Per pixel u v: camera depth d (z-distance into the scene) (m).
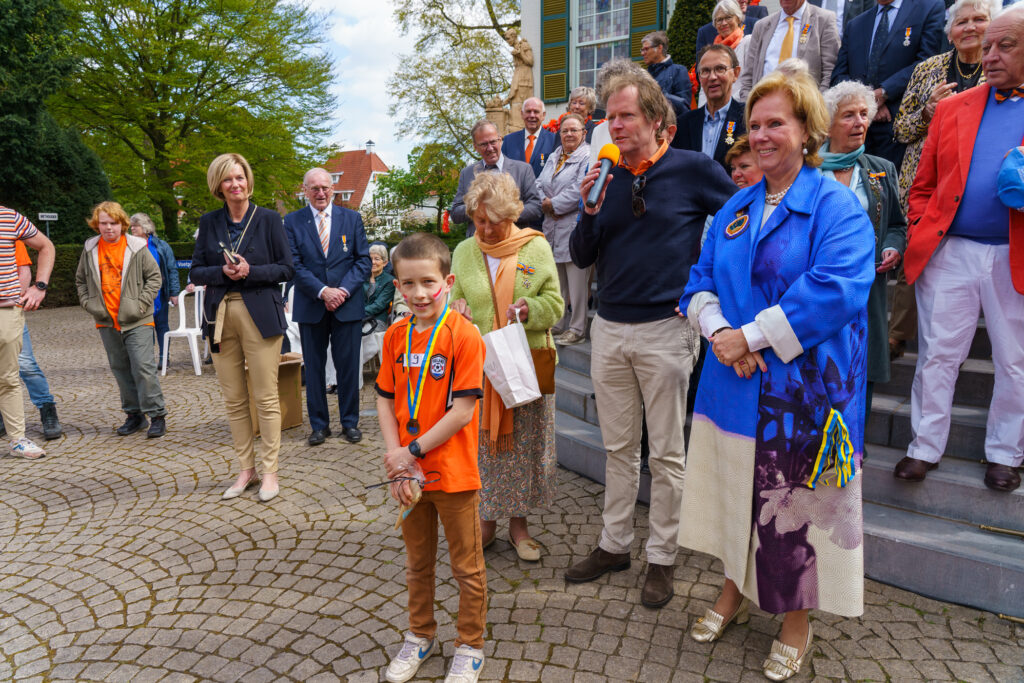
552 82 11.90
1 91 15.45
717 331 2.29
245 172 3.93
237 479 4.24
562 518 3.65
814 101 2.13
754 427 2.23
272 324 3.90
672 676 2.33
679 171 2.70
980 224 2.84
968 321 2.91
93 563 3.25
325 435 5.06
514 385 2.83
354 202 54.22
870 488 3.21
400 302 6.84
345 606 2.84
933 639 2.50
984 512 2.91
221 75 18.88
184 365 8.27
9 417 4.84
